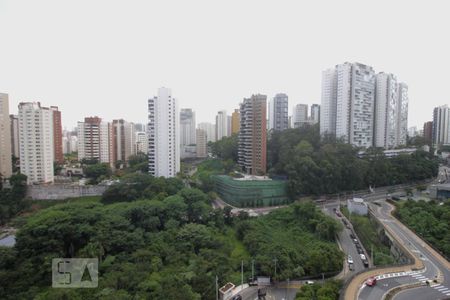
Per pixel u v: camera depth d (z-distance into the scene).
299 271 60.00
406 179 137.25
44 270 57.03
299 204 89.56
